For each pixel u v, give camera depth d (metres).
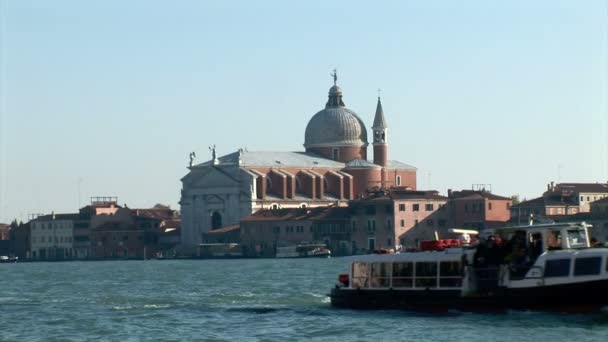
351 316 130.25
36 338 120.88
